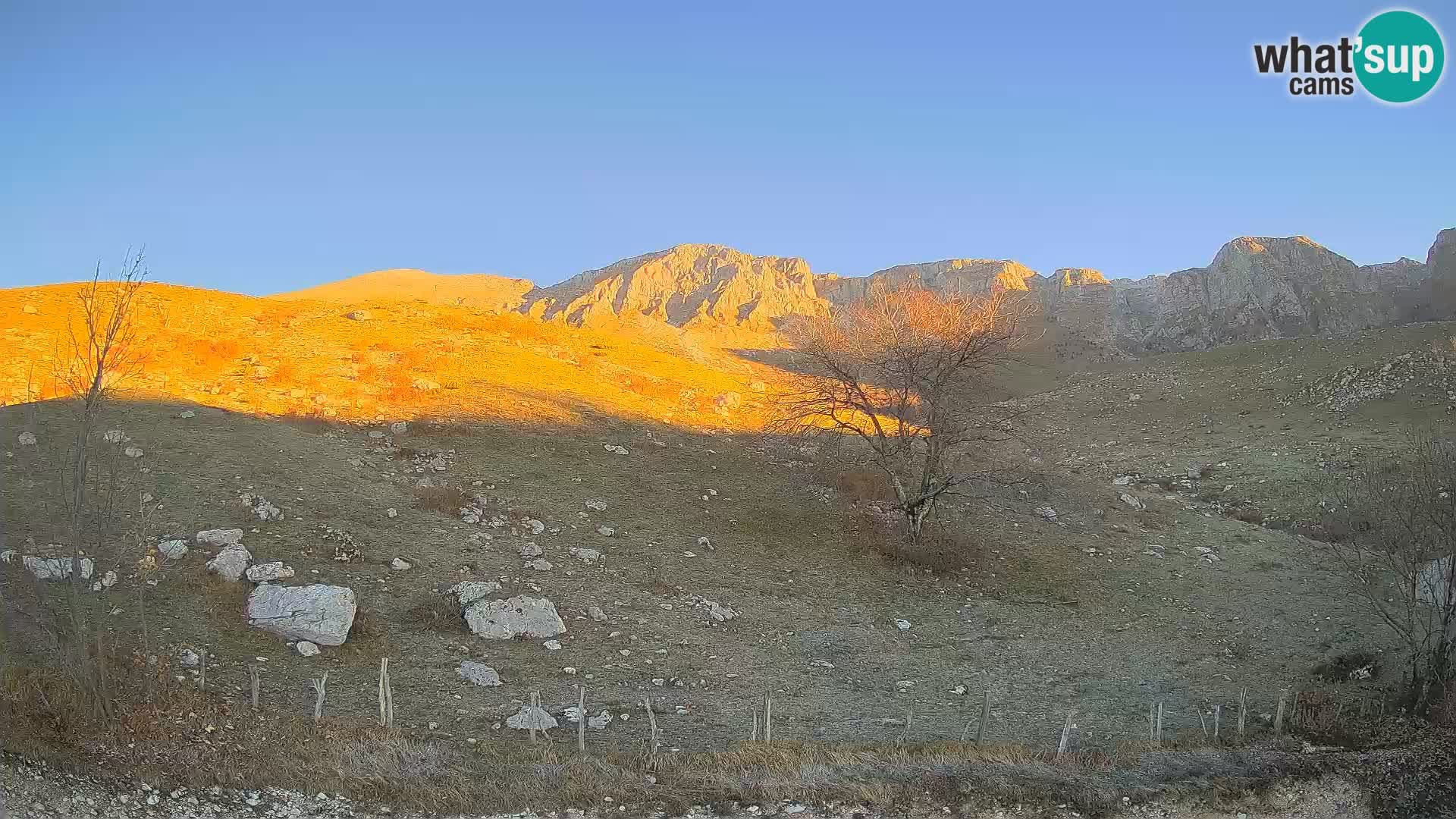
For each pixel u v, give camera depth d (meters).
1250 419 58.81
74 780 10.63
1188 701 17.94
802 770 13.04
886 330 25.75
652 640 18.53
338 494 22.41
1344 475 39.03
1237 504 38.59
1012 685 18.45
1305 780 14.15
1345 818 13.41
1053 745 15.09
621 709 15.23
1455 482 18.30
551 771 12.38
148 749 11.52
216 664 14.46
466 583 18.66
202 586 16.52
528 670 16.44
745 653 18.66
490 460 27.30
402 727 13.44
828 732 15.06
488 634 17.38
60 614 14.52
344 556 19.11
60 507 18.28
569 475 27.48
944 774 13.27
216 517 19.45
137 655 13.55
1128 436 59.47
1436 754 15.41
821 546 25.44
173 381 29.02
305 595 16.11
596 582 20.91
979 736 14.72
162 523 18.50
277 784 11.40
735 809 12.05
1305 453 45.22
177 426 24.50
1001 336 25.53
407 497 23.39
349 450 25.78
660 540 24.12
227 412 26.73
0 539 16.62
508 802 11.60
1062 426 65.25
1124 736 15.85
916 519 25.77
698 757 13.22
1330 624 23.19
